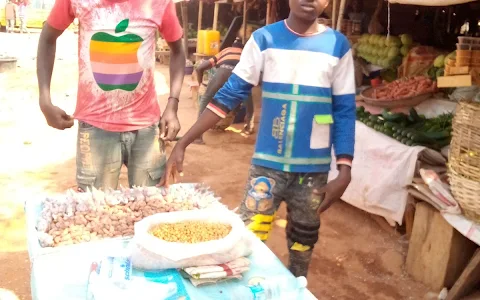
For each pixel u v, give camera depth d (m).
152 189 2.33
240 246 1.68
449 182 3.50
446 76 4.45
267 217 2.63
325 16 7.16
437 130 4.34
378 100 5.09
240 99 2.48
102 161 2.69
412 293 3.48
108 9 2.49
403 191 4.05
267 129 2.53
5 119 7.75
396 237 4.26
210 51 9.41
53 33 2.63
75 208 2.10
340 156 2.45
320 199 2.60
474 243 3.46
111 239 1.87
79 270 1.64
